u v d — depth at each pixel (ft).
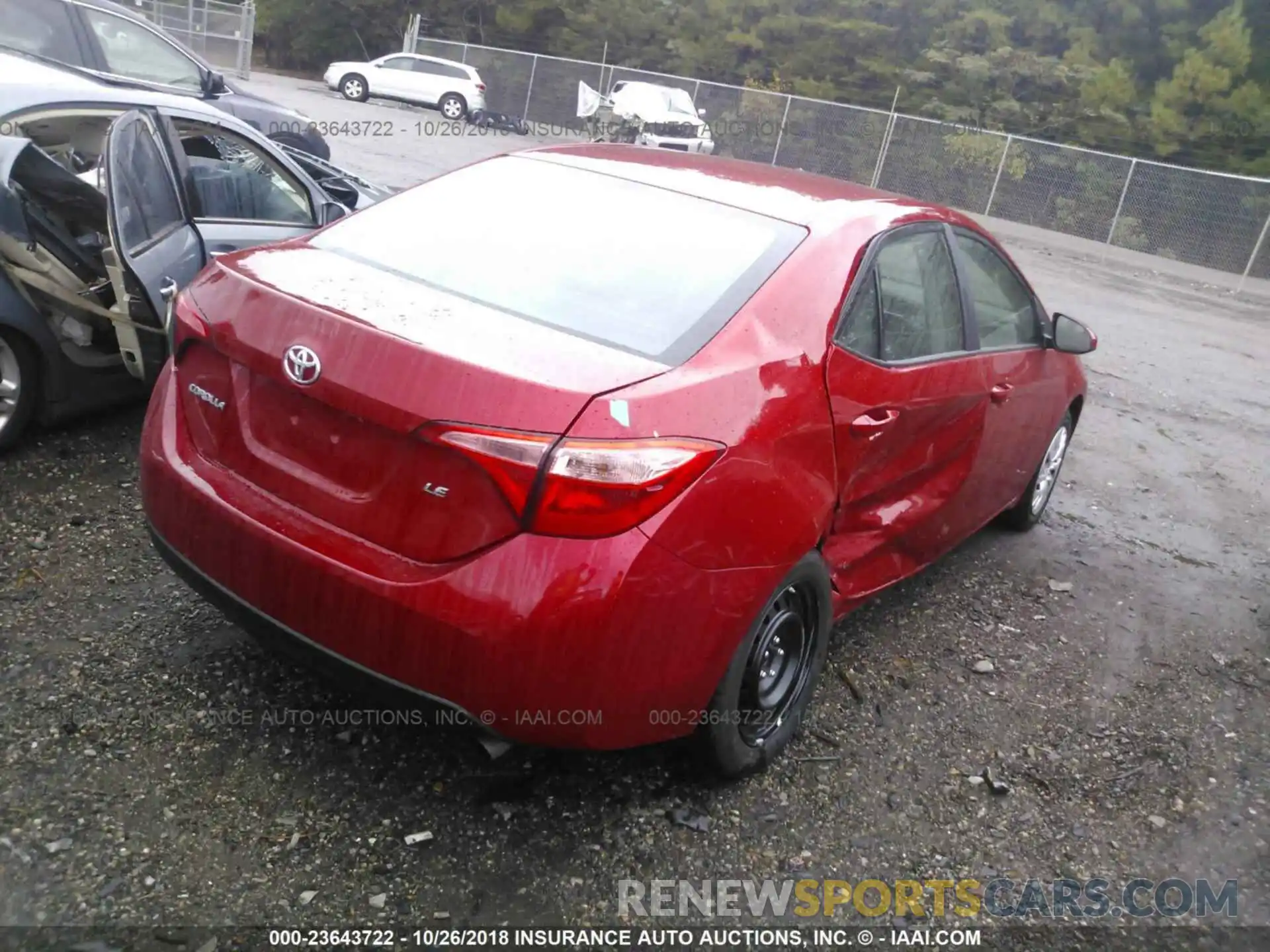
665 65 125.70
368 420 8.56
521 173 12.25
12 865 8.54
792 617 10.64
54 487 14.61
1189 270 69.41
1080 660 14.40
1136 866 10.52
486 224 11.19
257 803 9.58
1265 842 11.09
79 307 14.84
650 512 8.42
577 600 8.21
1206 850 10.87
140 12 98.48
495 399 8.27
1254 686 14.32
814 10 120.37
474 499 8.33
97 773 9.61
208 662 11.34
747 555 9.27
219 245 16.11
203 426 9.79
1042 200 77.51
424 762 10.37
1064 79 104.06
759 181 12.40
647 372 8.92
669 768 10.78
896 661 13.61
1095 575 17.22
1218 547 19.19
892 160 82.99
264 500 9.21
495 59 103.19
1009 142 78.23
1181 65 98.84
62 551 13.07
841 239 11.29
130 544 13.48
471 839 9.53
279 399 9.21
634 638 8.53
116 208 13.41
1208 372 35.81
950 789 11.27
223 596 9.43
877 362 11.31
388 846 9.33
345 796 9.81
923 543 13.55
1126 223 74.02
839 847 10.19
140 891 8.51
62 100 16.07
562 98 100.22
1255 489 22.91
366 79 98.53
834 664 13.28
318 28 132.77
